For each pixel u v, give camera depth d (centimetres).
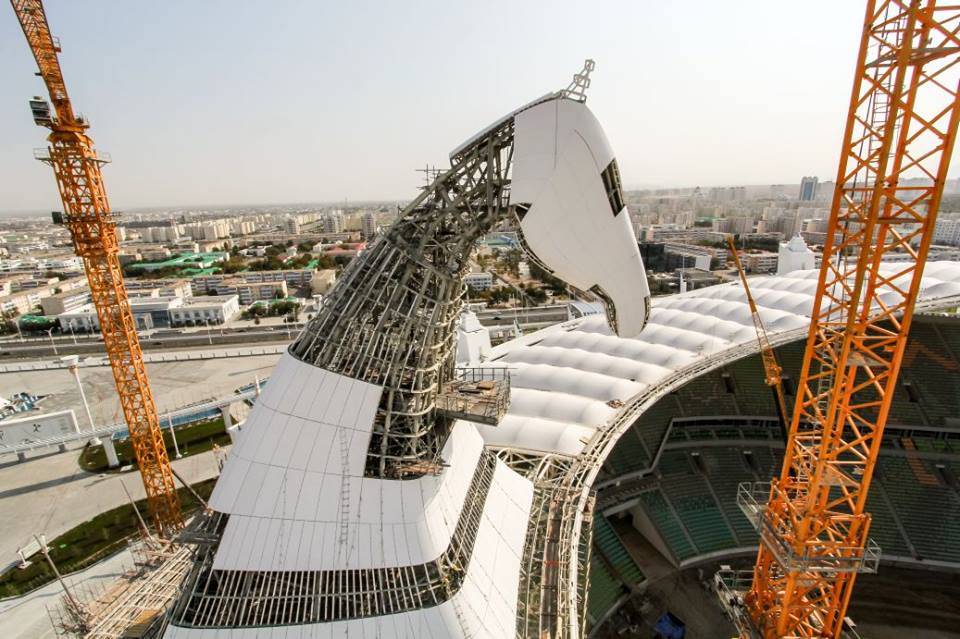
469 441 4184
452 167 3288
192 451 8975
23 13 4997
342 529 3136
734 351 6838
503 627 3272
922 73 2727
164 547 5381
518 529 4147
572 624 3344
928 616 5462
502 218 3406
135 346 6359
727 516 6794
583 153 3188
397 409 3362
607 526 6538
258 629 2970
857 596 5728
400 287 3256
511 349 8694
